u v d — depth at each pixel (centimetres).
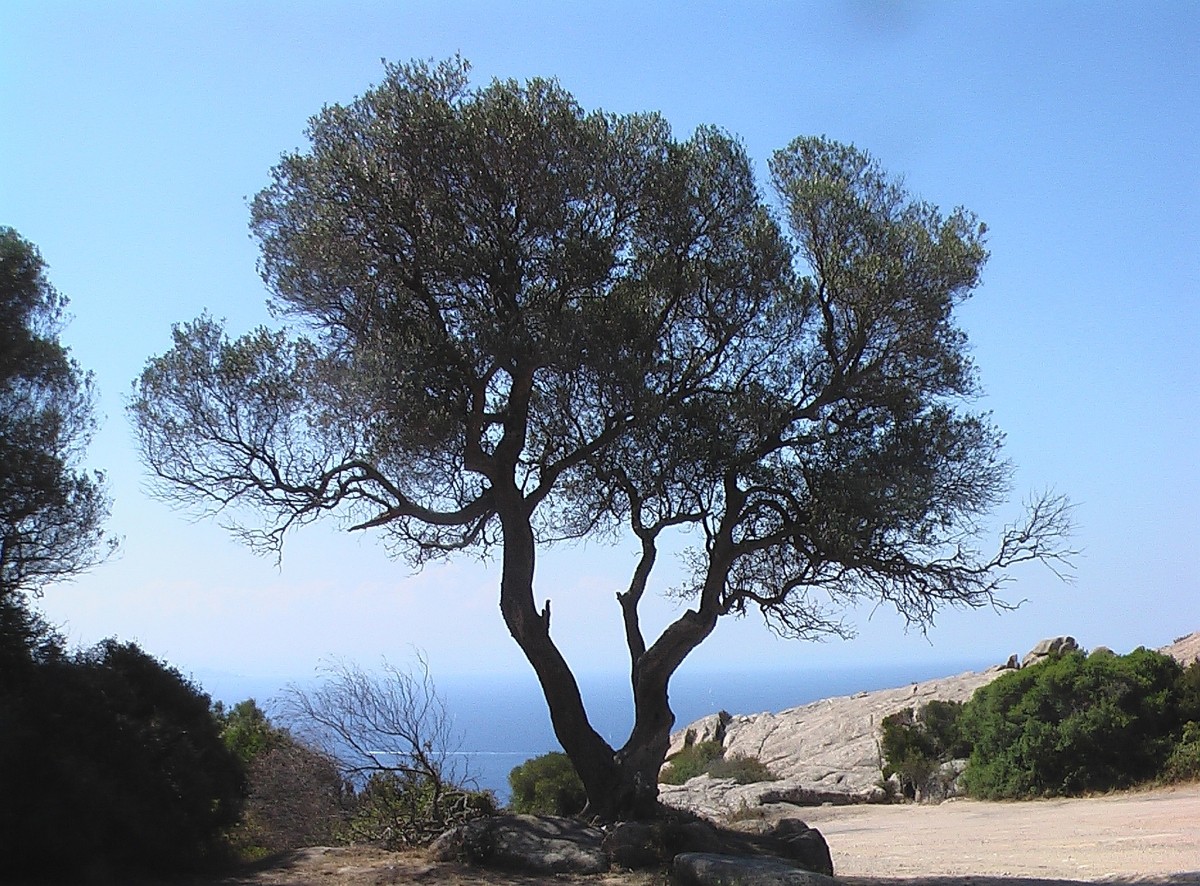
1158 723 3344
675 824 1406
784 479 1562
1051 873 1684
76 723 1308
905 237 1538
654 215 1533
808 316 1576
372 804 1664
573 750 1540
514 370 1461
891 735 3981
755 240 1538
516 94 1484
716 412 1528
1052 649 4481
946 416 1562
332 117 1520
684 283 1506
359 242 1481
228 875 1339
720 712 5219
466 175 1452
